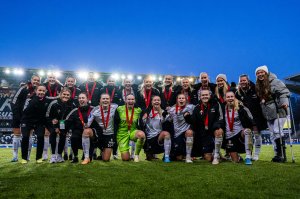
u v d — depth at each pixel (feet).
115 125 20.47
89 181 11.16
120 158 22.85
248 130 17.74
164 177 12.10
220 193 9.07
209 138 19.81
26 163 18.92
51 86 23.94
